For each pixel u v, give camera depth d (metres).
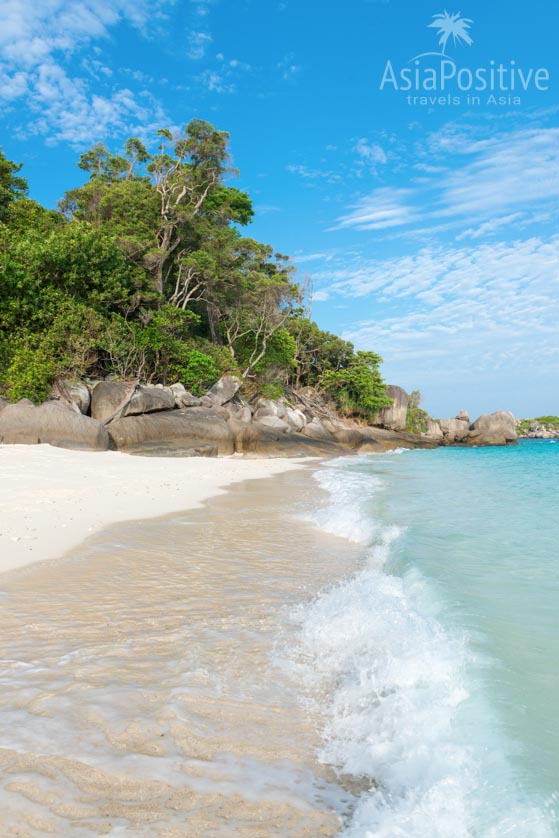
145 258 35.25
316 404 56.56
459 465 28.52
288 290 47.38
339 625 4.69
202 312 44.62
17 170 38.19
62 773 2.68
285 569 6.81
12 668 3.91
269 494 14.35
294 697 3.54
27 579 6.23
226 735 3.08
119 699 3.46
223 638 4.54
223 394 36.50
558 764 2.59
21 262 29.17
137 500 12.47
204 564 7.03
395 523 9.38
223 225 46.91
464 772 2.62
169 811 2.43
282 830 2.33
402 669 3.74
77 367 28.16
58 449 22.38
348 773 2.74
